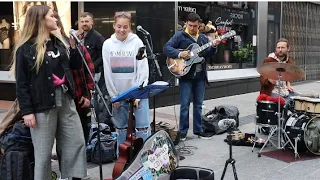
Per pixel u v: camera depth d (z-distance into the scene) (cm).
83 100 355
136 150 342
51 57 318
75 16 747
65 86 327
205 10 943
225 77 1005
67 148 337
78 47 335
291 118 486
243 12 1074
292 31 1331
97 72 498
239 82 1055
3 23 839
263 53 1148
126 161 336
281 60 529
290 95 539
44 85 312
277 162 455
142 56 371
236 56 1062
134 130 420
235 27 1048
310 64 1488
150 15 784
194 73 523
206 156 476
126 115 418
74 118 337
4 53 845
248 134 546
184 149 502
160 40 803
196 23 511
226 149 507
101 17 748
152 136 333
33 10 314
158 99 799
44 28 315
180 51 509
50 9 319
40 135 319
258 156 473
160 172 328
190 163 449
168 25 821
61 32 340
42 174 324
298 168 435
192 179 335
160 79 422
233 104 887
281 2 1228
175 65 516
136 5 762
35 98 312
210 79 949
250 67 1119
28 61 309
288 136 478
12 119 349
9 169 326
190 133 592
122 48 402
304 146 483
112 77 406
